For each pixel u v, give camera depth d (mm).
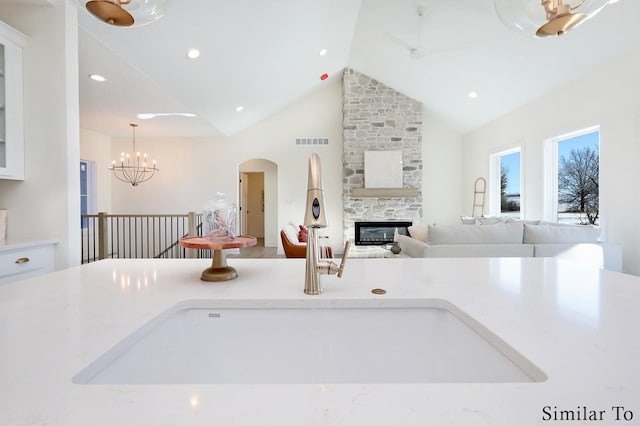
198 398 454
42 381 499
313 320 924
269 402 445
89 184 6629
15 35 2131
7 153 2123
